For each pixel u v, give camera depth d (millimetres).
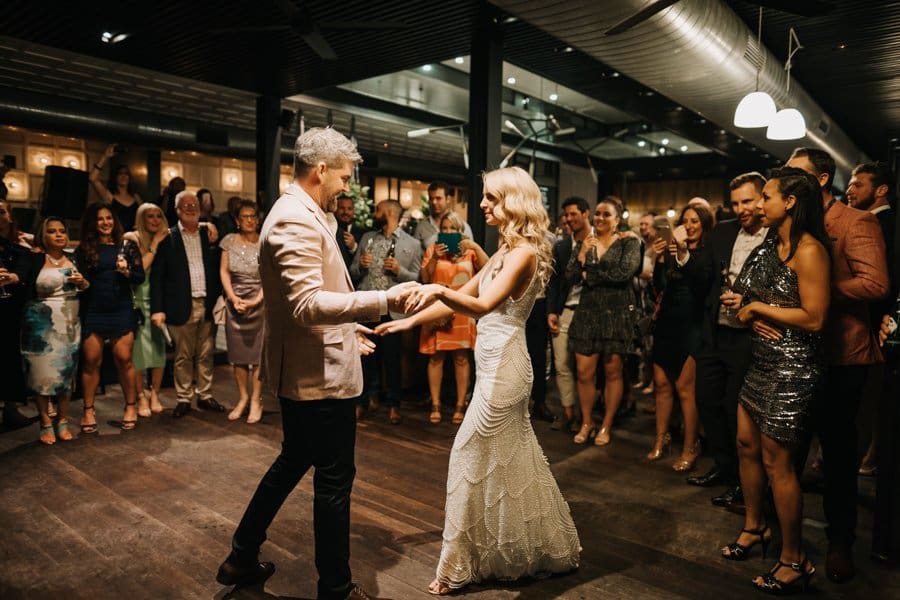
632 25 3734
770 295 2240
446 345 4336
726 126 7637
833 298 2428
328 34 5406
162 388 5469
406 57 6070
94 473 3365
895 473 2465
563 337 4305
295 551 2525
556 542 2320
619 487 3324
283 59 6156
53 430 3951
